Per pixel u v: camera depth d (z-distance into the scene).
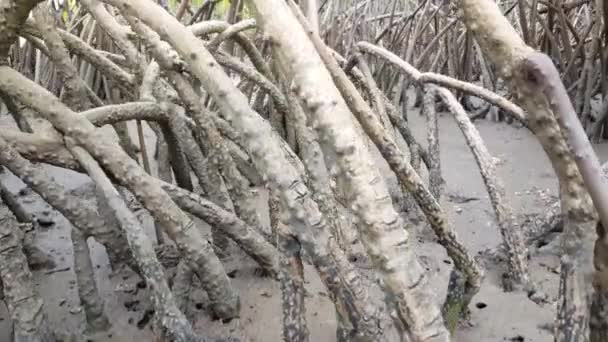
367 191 0.75
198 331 1.71
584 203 0.90
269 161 0.97
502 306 1.81
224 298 1.71
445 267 2.06
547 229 2.13
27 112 2.26
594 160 0.73
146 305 1.81
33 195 2.68
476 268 1.49
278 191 0.99
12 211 2.09
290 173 0.98
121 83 2.45
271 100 2.85
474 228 2.39
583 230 0.92
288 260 1.21
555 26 4.17
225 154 1.99
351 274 1.07
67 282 1.96
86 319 1.71
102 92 4.30
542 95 0.83
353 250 1.98
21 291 1.45
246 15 3.25
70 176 2.94
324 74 0.76
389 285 0.76
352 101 1.29
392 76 4.21
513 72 0.84
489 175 1.98
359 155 0.75
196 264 1.64
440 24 4.66
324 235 1.03
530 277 1.90
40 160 1.59
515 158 3.31
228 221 1.83
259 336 1.69
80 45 2.34
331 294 1.08
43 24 1.85
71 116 1.50
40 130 1.62
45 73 4.41
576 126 0.73
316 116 0.75
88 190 2.72
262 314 1.78
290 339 1.26
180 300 1.73
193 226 1.64
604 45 3.65
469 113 4.39
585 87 3.56
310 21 1.50
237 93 0.99
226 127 2.27
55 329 1.71
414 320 0.75
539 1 3.85
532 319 1.75
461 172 3.09
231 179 2.01
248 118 0.97
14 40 1.46
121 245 1.74
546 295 1.85
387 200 0.76
